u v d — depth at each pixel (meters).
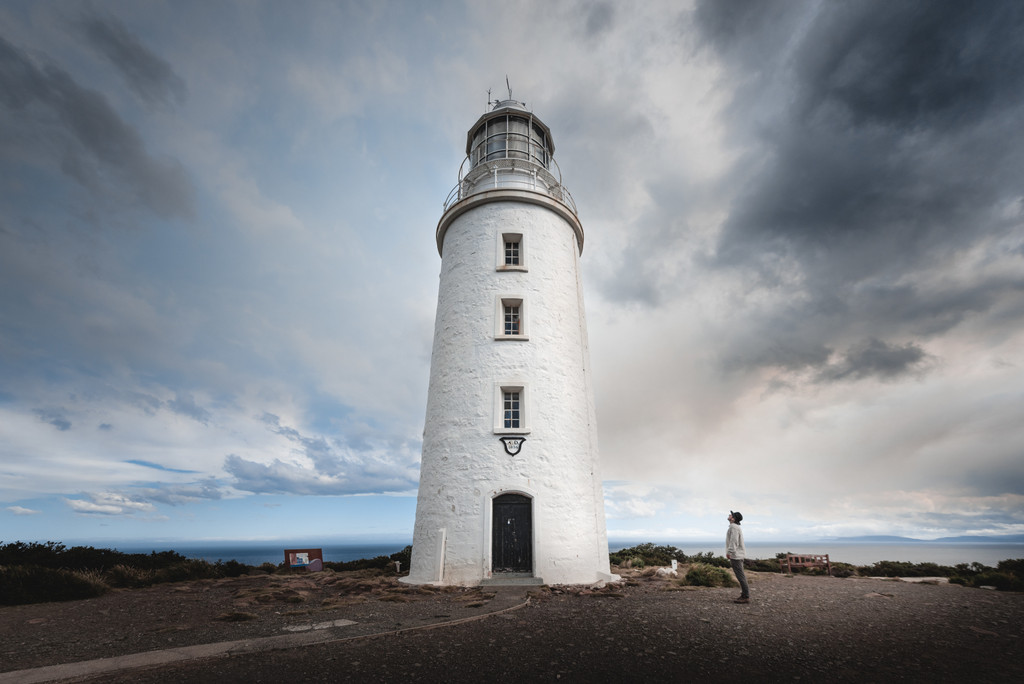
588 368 20.70
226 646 8.38
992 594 14.19
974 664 7.18
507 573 16.23
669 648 8.02
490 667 7.08
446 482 17.30
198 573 20.31
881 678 6.58
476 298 19.48
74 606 13.40
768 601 12.56
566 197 22.69
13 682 6.71
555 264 20.41
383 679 6.59
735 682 6.45
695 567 17.97
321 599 13.92
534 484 16.88
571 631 9.23
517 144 22.73
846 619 10.30
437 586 15.43
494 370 18.23
